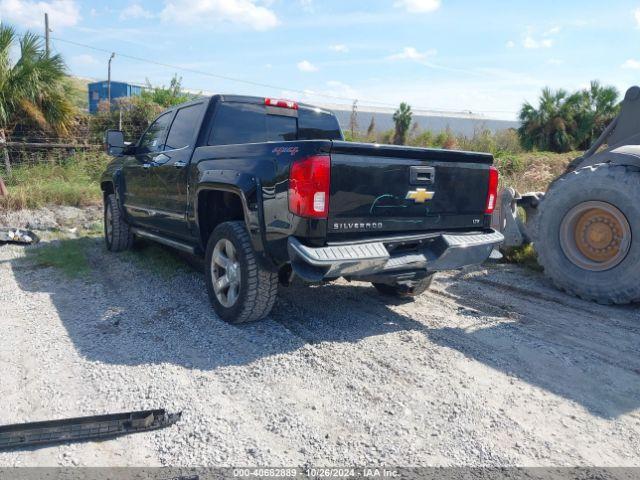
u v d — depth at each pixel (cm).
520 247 677
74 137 1402
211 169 440
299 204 351
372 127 3669
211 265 441
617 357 379
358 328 430
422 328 433
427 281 496
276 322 436
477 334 420
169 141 563
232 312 417
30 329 414
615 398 320
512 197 654
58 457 253
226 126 509
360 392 319
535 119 2952
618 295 492
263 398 310
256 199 380
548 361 370
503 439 274
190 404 302
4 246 720
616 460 258
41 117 1316
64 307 471
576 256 527
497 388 328
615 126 597
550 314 477
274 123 542
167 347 383
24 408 296
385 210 382
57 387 319
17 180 1150
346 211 362
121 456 254
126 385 323
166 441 267
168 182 526
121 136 641
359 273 367
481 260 435
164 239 568
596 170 509
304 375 340
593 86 2958
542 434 279
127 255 692
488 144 2714
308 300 505
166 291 525
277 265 388
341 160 356
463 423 288
